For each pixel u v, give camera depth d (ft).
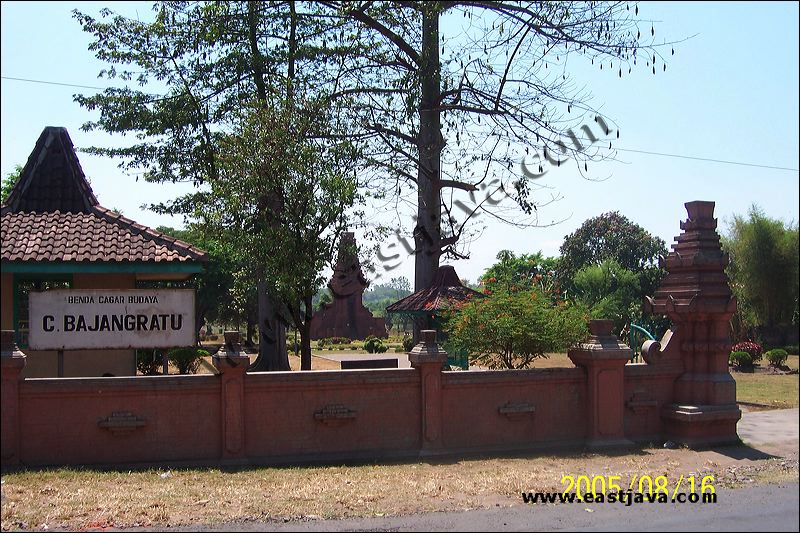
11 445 31.96
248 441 34.55
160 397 33.83
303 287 51.37
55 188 51.83
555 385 38.93
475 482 30.58
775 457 36.81
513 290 50.98
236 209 51.78
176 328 41.32
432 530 23.81
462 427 37.22
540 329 45.16
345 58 70.90
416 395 36.73
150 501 27.04
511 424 38.01
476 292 63.82
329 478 31.22
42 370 49.55
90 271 43.96
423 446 36.29
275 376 34.88
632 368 40.37
